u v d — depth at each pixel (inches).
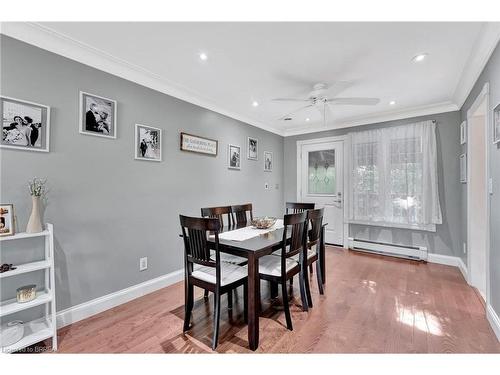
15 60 67.9
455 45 77.1
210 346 68.2
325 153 181.8
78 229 81.3
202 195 128.8
